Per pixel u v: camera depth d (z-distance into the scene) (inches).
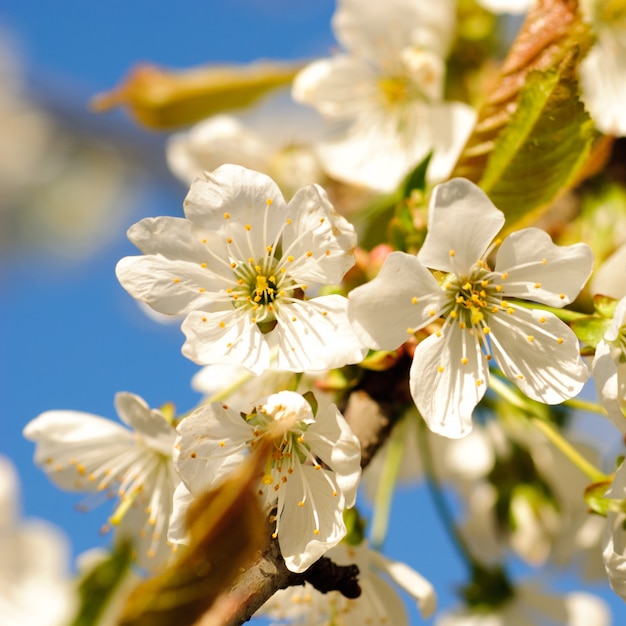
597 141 19.3
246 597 16.0
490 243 17.3
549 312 16.9
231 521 15.6
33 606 20.6
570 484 19.5
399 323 16.7
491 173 17.4
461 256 16.9
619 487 16.7
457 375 16.9
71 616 17.9
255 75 20.5
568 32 17.8
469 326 17.0
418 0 19.7
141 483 17.7
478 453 19.8
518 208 17.5
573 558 19.5
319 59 20.4
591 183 19.3
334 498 16.6
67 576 20.9
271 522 16.6
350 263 16.9
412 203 17.5
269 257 17.0
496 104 17.8
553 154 17.3
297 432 16.7
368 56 19.8
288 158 20.5
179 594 15.6
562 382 16.9
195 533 15.6
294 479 16.7
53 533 21.0
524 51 17.8
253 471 15.6
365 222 18.8
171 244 16.9
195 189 16.9
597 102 19.2
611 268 17.7
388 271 16.7
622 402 16.7
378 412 17.1
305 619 17.7
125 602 15.7
